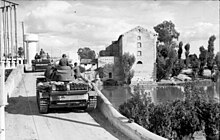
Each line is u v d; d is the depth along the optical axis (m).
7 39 25.55
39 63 28.91
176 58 84.50
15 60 27.73
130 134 9.08
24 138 9.48
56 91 12.00
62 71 13.23
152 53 79.62
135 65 79.25
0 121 6.36
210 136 24.08
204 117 24.45
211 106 24.50
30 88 20.34
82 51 122.25
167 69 81.00
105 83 77.38
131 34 79.00
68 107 13.38
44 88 12.42
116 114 10.92
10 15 25.38
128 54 77.12
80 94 12.44
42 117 12.30
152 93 60.91
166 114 23.23
